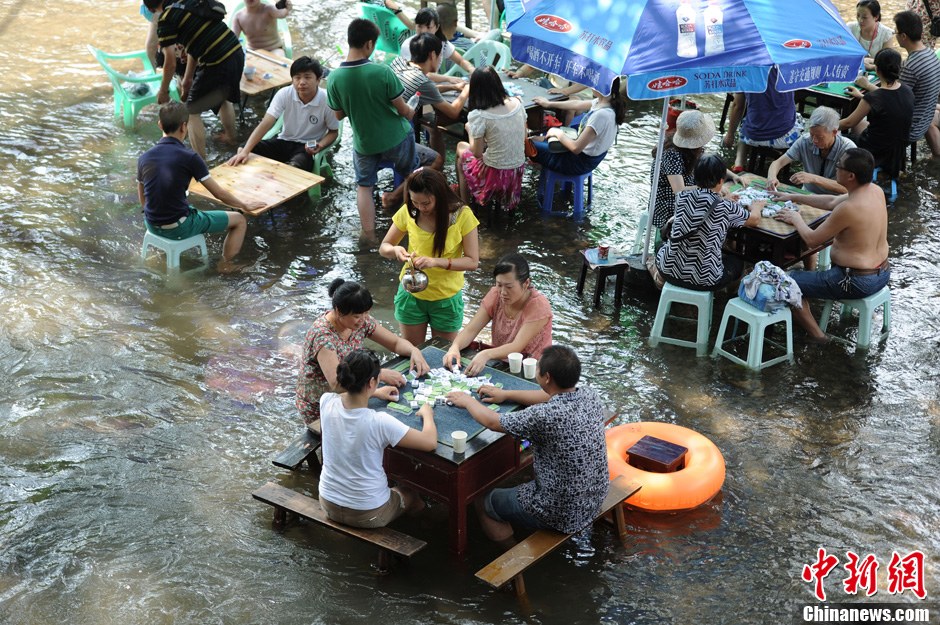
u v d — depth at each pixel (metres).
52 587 4.65
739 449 5.79
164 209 7.38
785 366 6.66
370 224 8.28
